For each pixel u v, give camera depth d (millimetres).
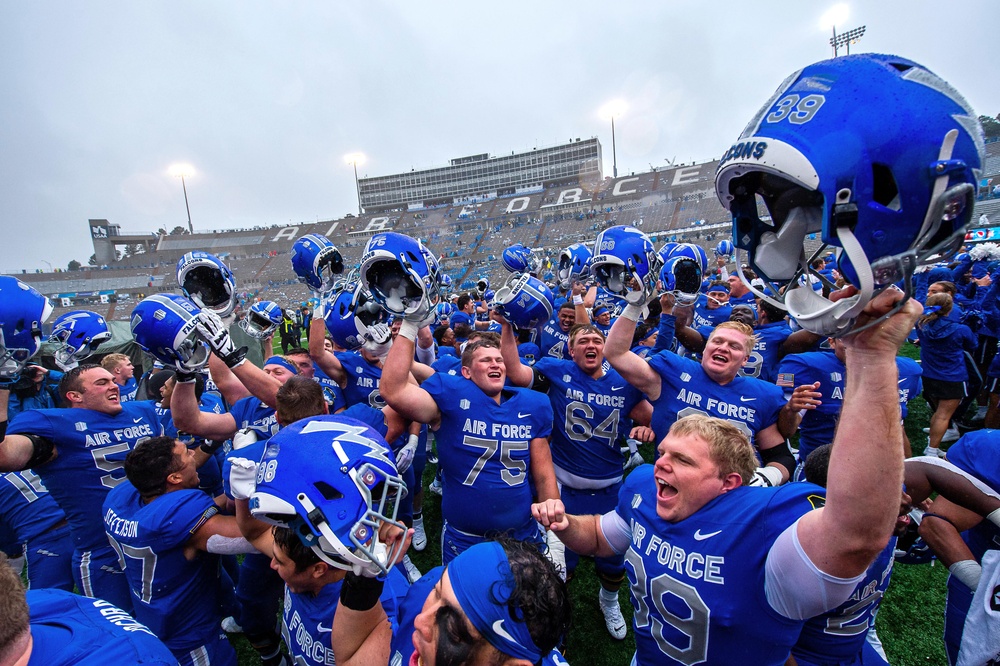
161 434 3506
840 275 1011
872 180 865
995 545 2109
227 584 2951
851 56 1007
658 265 3012
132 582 2311
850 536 1140
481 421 2920
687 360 3344
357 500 1213
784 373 3797
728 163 1054
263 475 1263
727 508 1629
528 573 1183
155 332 2400
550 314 3623
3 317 1836
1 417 1958
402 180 78188
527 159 72625
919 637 3107
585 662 3113
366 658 1391
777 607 1441
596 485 3547
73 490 3010
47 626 1320
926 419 6426
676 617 1665
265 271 53969
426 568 4191
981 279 8008
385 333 4387
